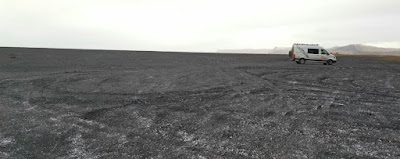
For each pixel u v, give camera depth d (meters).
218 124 5.37
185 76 13.37
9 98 7.87
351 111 6.49
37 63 20.25
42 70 15.56
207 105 7.09
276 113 6.25
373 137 4.62
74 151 3.98
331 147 4.12
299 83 11.23
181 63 22.89
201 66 19.92
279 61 27.72
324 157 3.72
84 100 7.67
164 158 3.71
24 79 11.74
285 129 5.03
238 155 3.79
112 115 6.09
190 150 4.01
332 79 12.67
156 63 22.55
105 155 3.82
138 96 8.27
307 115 6.08
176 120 5.68
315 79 12.59
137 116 6.02
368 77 13.66
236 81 11.65
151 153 3.90
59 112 6.33
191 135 4.71
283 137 4.58
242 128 5.09
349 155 3.81
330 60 23.66
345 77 13.53
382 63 26.78
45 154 3.87
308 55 24.11
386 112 6.43
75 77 12.59
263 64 22.72
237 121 5.57
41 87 9.77
